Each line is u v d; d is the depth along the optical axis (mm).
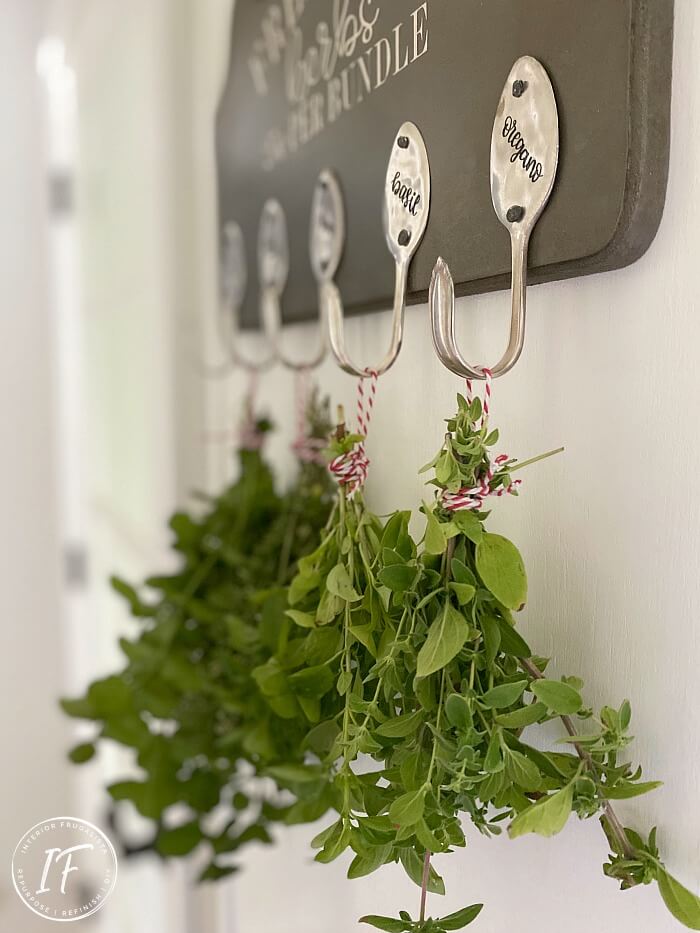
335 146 600
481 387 437
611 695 352
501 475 344
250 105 806
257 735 575
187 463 1172
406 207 465
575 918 370
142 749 777
